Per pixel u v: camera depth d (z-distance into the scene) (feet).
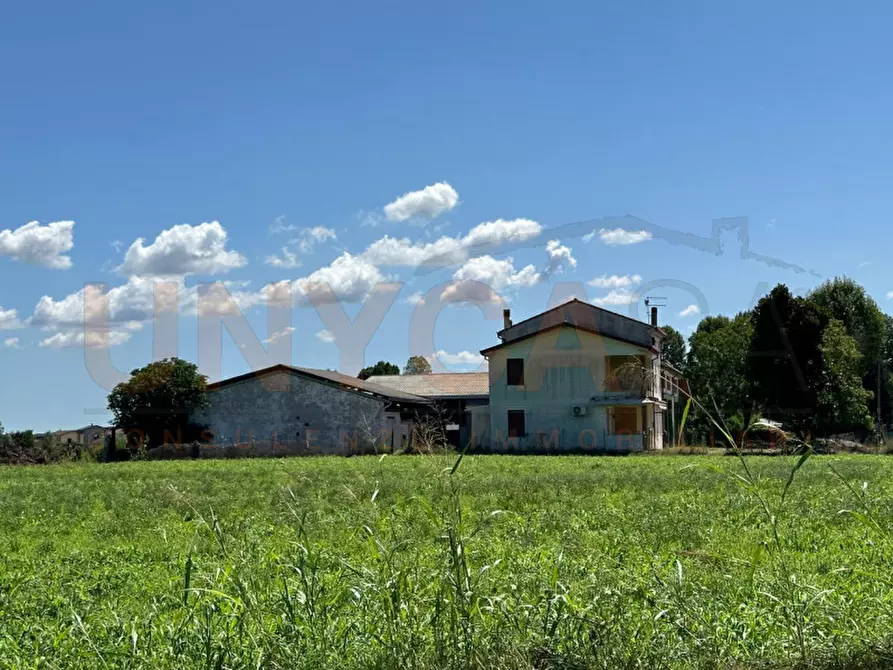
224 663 21.71
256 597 24.03
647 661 21.56
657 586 27.53
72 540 52.54
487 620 23.20
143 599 31.96
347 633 23.32
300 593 24.61
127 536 51.90
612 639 22.13
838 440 175.01
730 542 41.93
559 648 21.90
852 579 31.35
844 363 166.61
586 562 32.24
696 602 25.64
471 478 79.51
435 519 24.58
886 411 243.60
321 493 73.15
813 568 34.27
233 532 47.62
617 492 72.64
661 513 50.85
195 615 24.72
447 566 24.48
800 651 22.22
